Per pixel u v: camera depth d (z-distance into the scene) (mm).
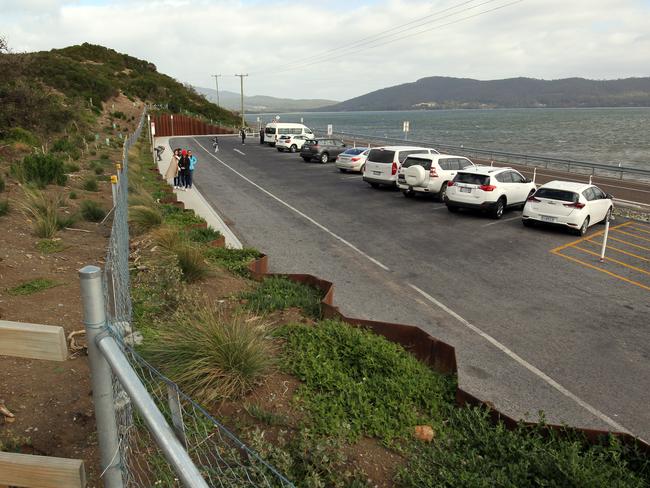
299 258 11836
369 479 4102
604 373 6848
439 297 9578
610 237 14898
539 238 14531
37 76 48281
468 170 17500
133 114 58188
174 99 77250
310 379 5367
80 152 24875
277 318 7090
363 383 5484
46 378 4590
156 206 13844
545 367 6965
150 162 28188
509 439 4773
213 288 8125
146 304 6844
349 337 6324
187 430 4125
